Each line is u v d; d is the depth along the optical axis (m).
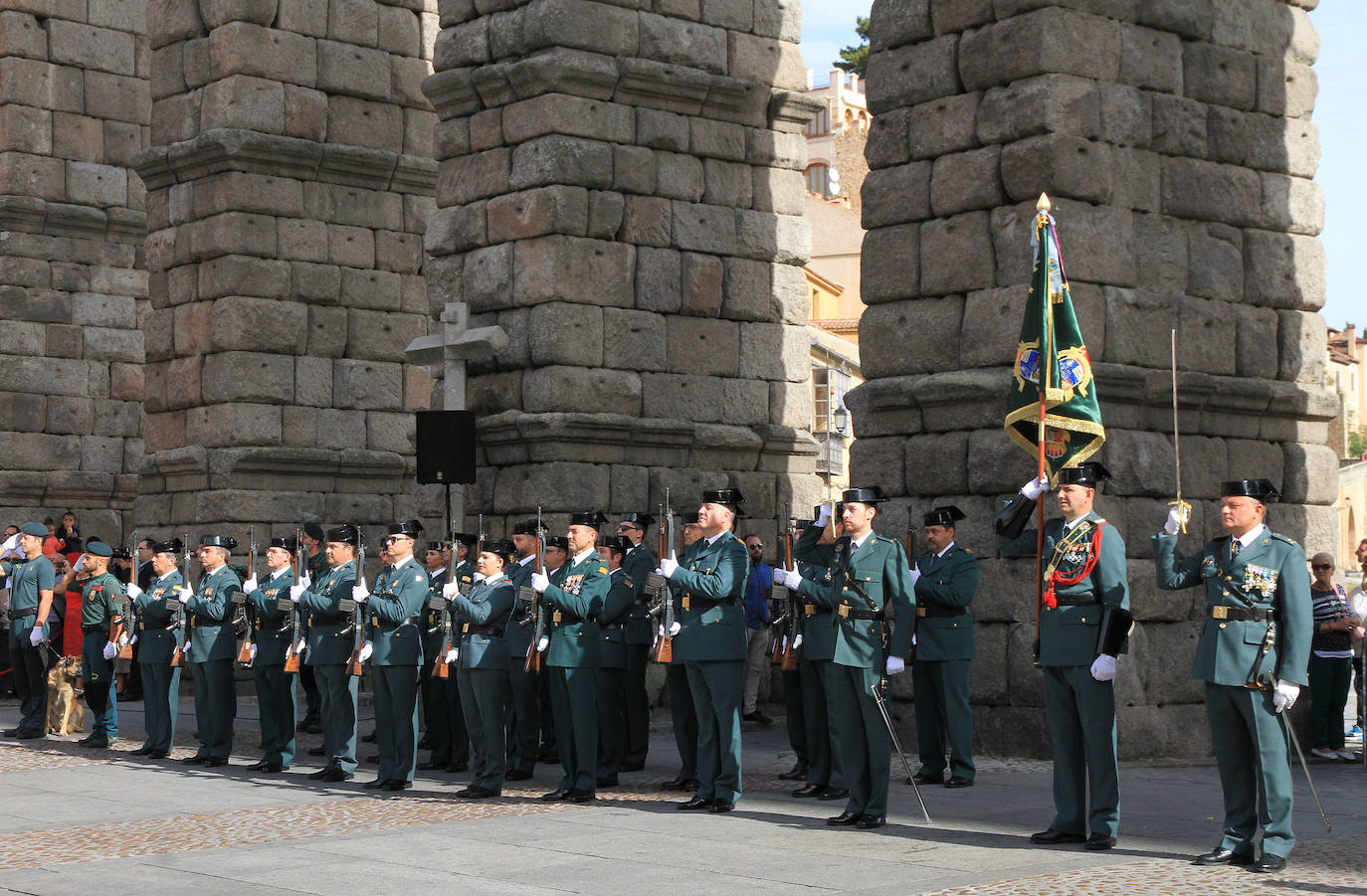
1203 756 15.75
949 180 16.16
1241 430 16.86
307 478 23.80
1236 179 16.91
